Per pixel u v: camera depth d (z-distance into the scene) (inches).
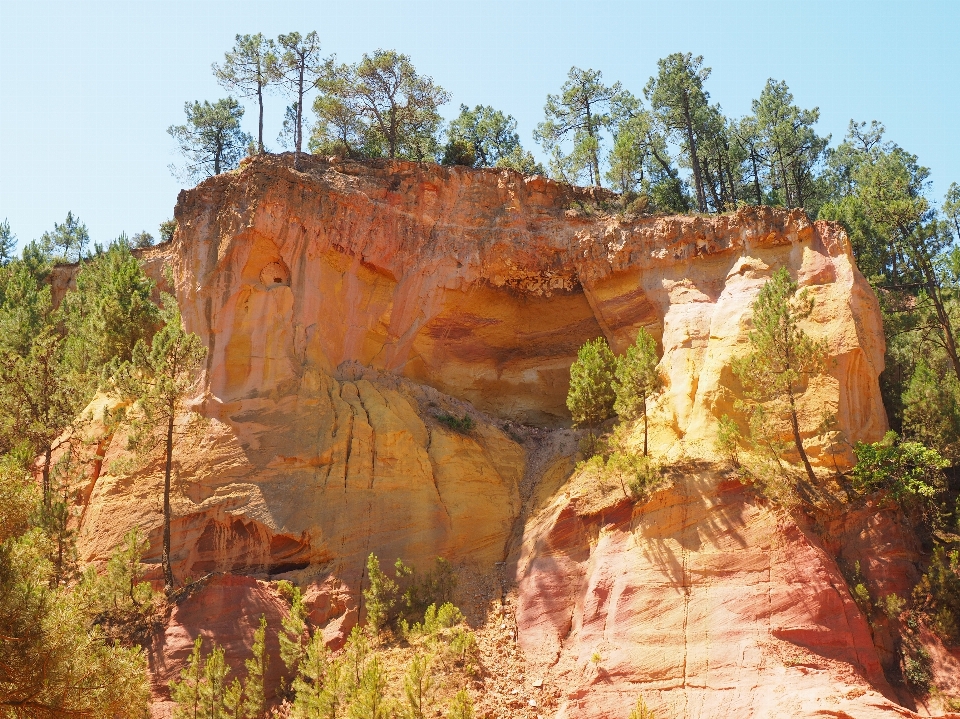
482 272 1572.3
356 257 1509.6
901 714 978.7
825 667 1039.0
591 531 1218.0
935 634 1110.4
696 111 2145.7
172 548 1246.9
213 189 1491.1
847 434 1250.0
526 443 1483.8
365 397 1386.6
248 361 1368.1
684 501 1179.9
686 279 1470.2
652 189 2149.4
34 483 869.8
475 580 1234.0
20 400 1272.1
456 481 1328.7
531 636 1136.2
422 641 1103.0
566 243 1569.9
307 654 1079.6
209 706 1001.5
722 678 1039.6
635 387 1314.0
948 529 1240.2
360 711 914.7
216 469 1290.6
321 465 1294.3
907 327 1573.6
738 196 2284.7
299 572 1227.9
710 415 1295.5
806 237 1408.7
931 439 1350.9
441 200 1600.6
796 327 1269.7
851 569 1147.3
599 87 2308.1
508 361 1596.9
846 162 2497.5
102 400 1427.2
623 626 1100.5
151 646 1095.0
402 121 1959.9
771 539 1130.7
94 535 1277.1
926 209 1576.0
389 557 1237.1
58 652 775.7
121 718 872.9
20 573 799.1
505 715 1037.8
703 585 1112.8
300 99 1850.4
